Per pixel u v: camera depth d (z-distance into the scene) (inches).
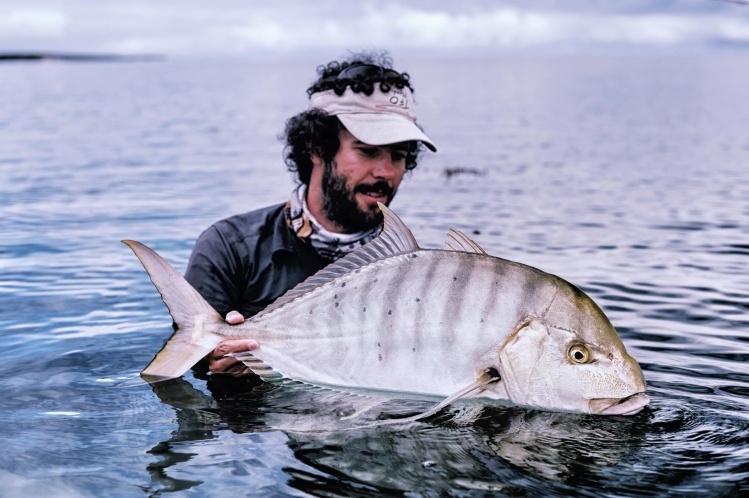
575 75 4301.2
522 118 1331.2
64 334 199.9
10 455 127.4
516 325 138.1
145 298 237.3
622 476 117.1
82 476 119.9
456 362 140.3
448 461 122.9
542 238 346.3
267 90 2536.9
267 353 152.6
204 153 772.6
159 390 159.3
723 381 163.2
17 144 848.3
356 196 181.9
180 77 4178.2
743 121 1183.6
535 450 126.1
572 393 136.7
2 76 4237.2
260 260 185.5
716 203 454.0
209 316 153.7
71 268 280.4
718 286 257.4
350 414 142.7
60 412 147.0
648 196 485.7
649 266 289.0
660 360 179.0
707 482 115.0
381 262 148.6
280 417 143.1
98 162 681.0
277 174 600.7
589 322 137.2
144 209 426.3
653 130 1055.6
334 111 179.3
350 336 148.4
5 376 168.1
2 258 297.9
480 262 142.7
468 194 498.9
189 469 122.1
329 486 115.7
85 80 3528.5
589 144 876.6
